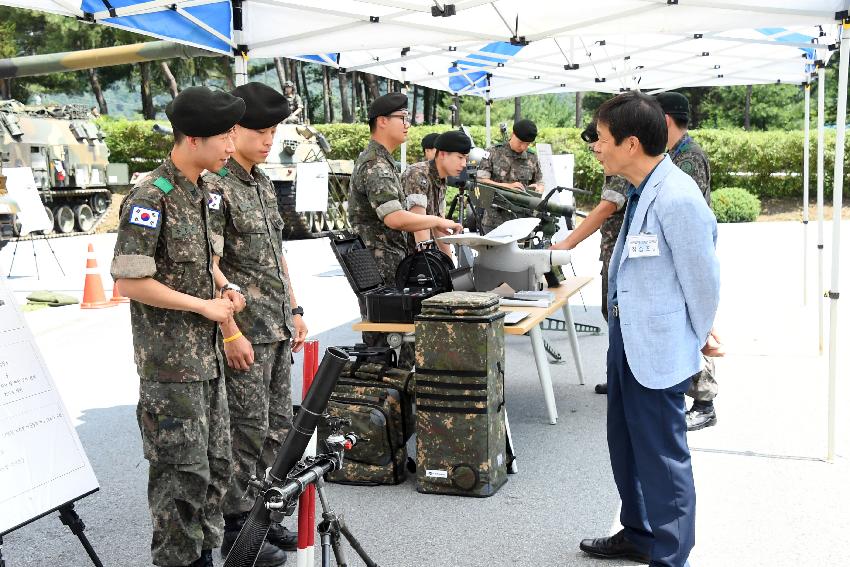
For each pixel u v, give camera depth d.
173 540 3.10
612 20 5.91
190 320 3.09
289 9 6.16
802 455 4.91
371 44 6.58
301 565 2.37
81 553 3.86
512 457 4.73
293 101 22.67
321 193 16.86
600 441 5.32
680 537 3.12
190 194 3.11
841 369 6.90
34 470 3.24
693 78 12.02
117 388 6.89
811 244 17.48
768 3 4.94
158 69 44.50
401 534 3.95
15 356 3.33
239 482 3.64
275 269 3.78
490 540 3.87
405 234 5.41
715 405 5.99
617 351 3.28
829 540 3.79
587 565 3.61
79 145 22.81
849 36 4.80
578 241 5.58
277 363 3.84
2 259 17.31
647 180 3.13
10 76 9.73
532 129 8.89
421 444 4.44
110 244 20.44
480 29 6.43
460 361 4.32
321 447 4.50
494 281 5.23
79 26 36.81
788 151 29.17
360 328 4.78
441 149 5.81
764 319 9.20
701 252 3.02
